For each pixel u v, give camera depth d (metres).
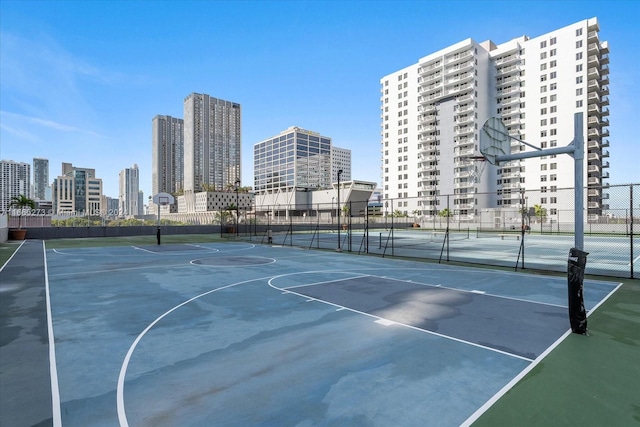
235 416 3.71
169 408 3.88
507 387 4.32
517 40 79.25
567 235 37.38
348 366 4.93
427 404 3.93
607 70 78.31
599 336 6.19
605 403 3.97
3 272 13.56
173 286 10.73
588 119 68.81
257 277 12.35
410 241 30.77
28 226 32.69
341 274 13.04
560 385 4.38
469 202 80.62
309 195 97.31
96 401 4.04
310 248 24.28
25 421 3.64
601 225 39.50
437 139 86.81
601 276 12.51
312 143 142.12
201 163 160.50
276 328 6.64
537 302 8.65
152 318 7.33
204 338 6.10
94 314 7.66
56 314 7.67
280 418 3.67
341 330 6.50
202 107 161.25
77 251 21.75
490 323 6.93
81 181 140.25
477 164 79.56
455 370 4.79
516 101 78.50
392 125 97.00
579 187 6.80
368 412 3.77
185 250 22.77
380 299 8.98
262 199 109.50
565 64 71.62
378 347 5.64
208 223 44.34
